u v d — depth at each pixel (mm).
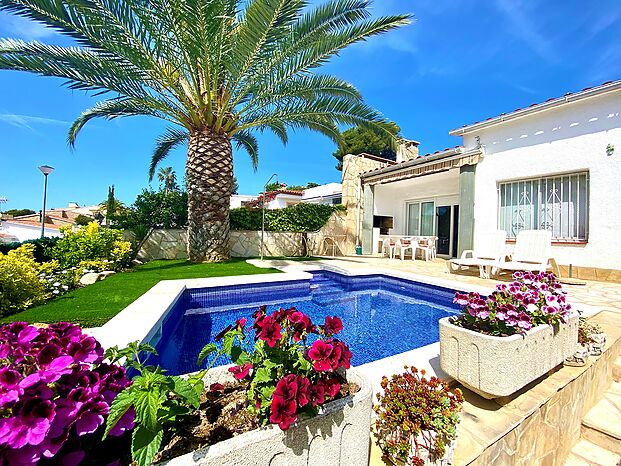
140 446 945
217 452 1000
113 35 5648
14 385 911
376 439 1753
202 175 8117
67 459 955
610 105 6344
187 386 1133
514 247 7945
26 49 5879
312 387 1246
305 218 12727
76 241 7062
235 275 6531
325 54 6547
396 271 7691
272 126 9773
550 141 7254
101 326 3154
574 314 2467
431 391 1641
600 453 2240
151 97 7230
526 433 1909
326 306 5910
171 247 10625
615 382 2885
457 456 1585
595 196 6551
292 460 1146
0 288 3607
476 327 2223
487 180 8500
